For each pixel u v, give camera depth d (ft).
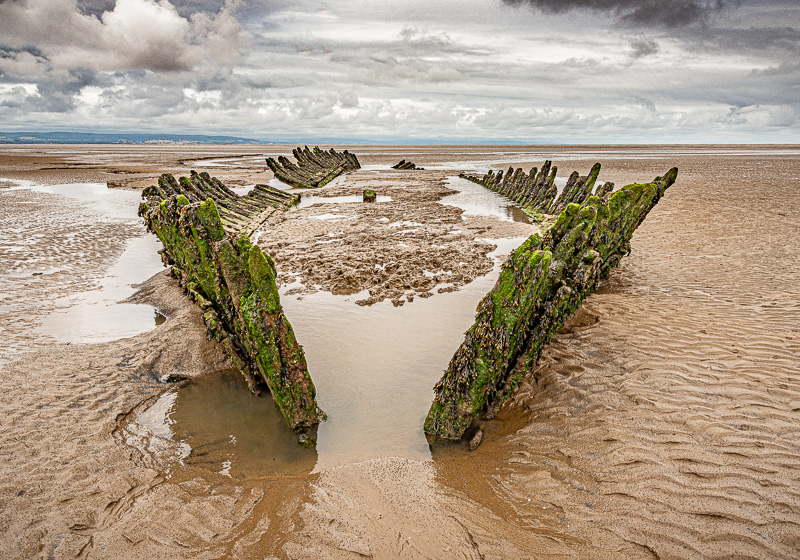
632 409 18.47
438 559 12.42
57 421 18.66
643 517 13.35
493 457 16.74
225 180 108.06
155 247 47.70
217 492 15.07
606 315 27.76
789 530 12.49
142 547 12.88
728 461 15.21
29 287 35.50
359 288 35.17
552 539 12.94
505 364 18.42
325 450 17.37
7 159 191.72
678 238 45.52
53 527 13.48
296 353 17.92
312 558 12.46
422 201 76.02
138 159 197.57
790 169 119.24
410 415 19.54
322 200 80.89
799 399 18.16
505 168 146.41
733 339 23.48
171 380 22.68
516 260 18.08
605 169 129.70
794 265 35.14
